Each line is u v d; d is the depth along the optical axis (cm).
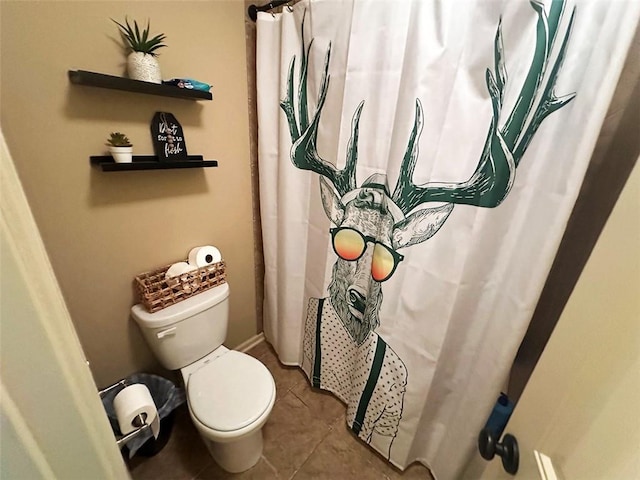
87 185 96
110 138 96
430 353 98
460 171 80
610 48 56
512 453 46
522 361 97
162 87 96
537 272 73
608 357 32
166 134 107
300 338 159
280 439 132
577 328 38
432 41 76
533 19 63
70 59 85
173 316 110
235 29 120
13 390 24
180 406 144
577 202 78
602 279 35
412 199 90
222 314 129
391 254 99
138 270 116
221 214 140
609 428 30
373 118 96
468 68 73
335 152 109
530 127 70
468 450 98
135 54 91
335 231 119
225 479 117
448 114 78
